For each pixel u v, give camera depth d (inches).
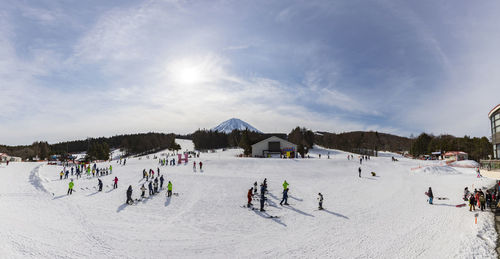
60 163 2691.9
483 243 619.8
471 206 901.2
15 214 816.3
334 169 2113.7
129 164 2394.2
